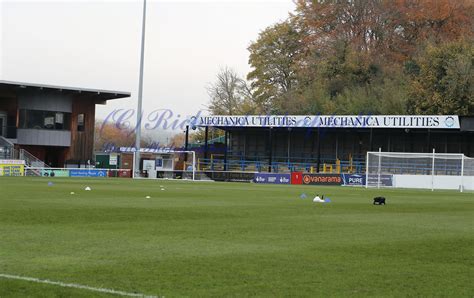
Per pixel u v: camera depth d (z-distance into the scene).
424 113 76.00
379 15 91.38
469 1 88.12
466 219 23.19
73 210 22.61
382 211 26.22
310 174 64.19
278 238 16.05
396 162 62.28
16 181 48.94
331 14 94.38
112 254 12.87
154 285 10.05
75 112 80.12
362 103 81.31
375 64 88.19
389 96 79.31
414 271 11.84
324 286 10.33
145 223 18.95
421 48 83.94
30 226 17.44
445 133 70.56
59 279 10.25
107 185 45.12
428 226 20.14
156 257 12.62
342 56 89.44
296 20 97.88
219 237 15.98
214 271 11.31
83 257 12.41
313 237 16.42
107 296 9.18
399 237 16.88
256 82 100.88
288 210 25.38
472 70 73.69
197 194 36.06
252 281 10.55
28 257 12.28
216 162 78.75
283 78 99.19
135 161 70.81
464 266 12.50
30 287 9.62
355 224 20.16
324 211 25.31
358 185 62.88
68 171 68.81
